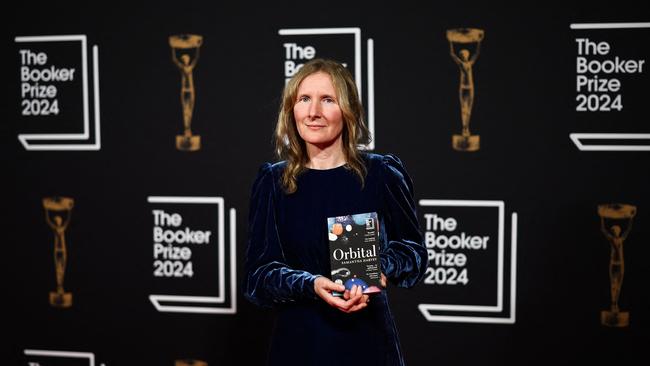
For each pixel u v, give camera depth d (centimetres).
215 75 259
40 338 279
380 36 248
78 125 269
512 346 250
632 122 237
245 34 256
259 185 154
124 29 262
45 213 274
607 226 241
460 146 247
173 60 260
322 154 150
